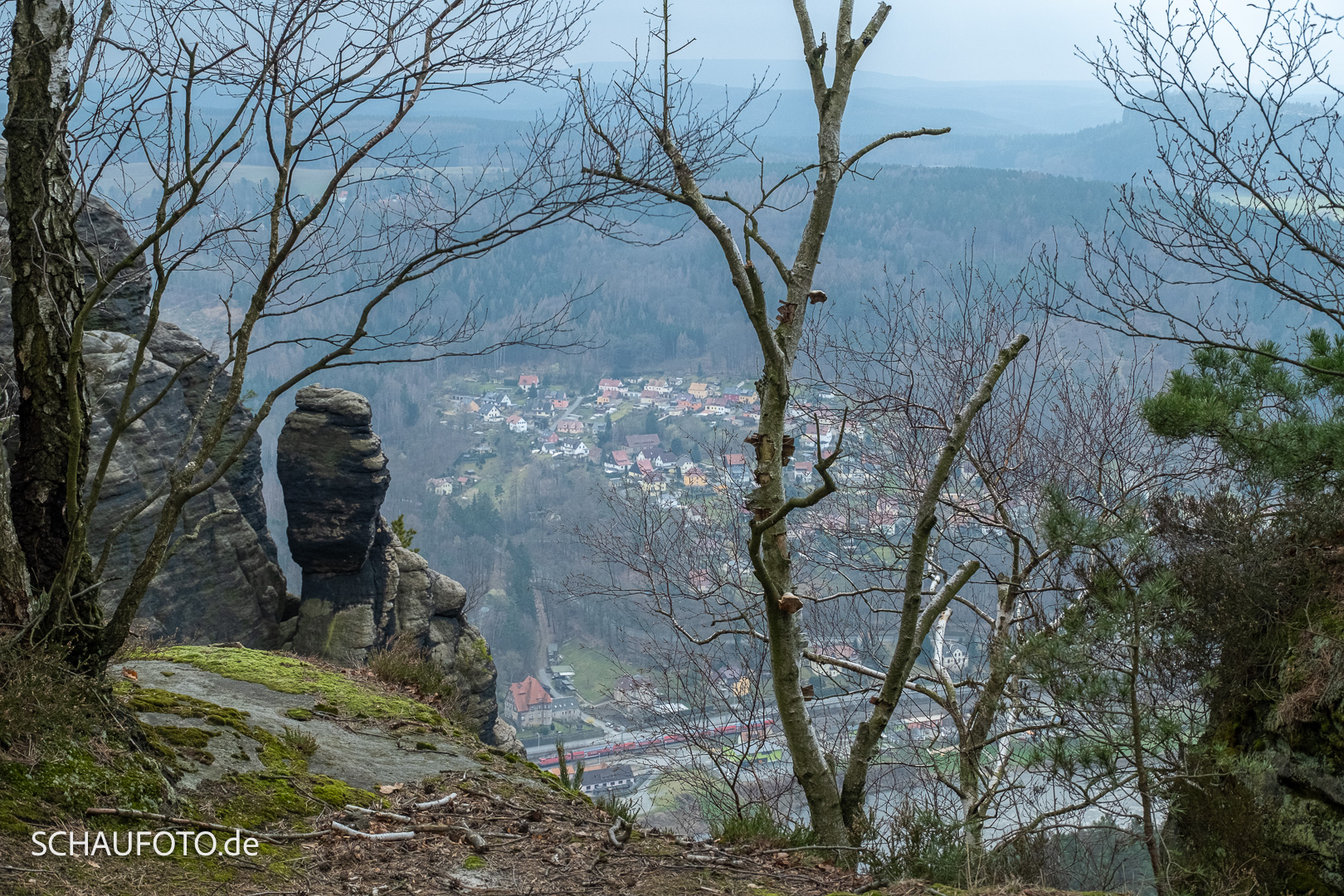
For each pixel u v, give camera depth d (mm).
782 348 6137
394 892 3557
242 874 3422
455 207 4242
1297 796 5133
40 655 3656
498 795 4926
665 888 3936
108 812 3443
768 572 6113
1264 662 5891
